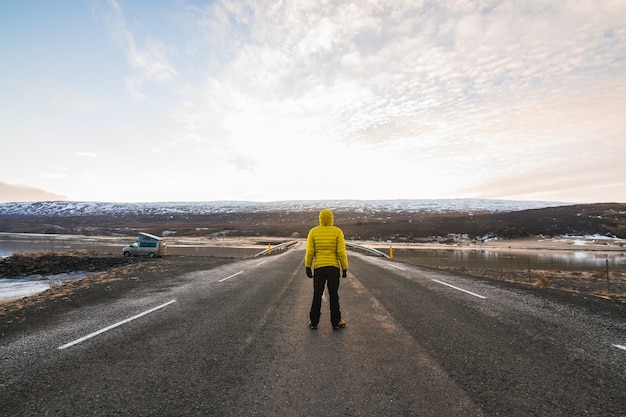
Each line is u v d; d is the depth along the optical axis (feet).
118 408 9.61
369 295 28.07
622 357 13.55
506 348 14.64
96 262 90.74
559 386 10.90
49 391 10.67
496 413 9.20
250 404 9.83
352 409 9.48
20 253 96.07
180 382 11.34
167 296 27.89
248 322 19.31
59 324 18.95
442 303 24.56
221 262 69.51
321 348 14.74
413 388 10.79
